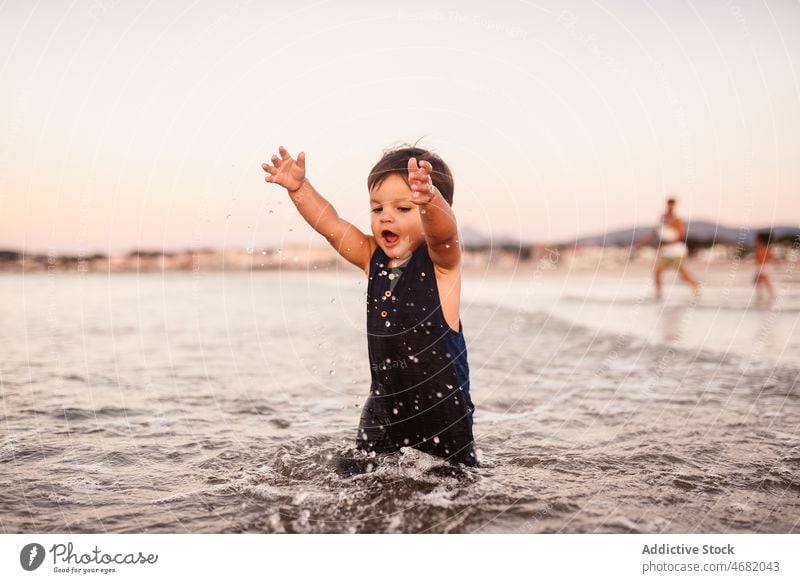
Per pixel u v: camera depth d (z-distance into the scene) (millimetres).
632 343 7348
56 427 3992
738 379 5395
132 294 14844
